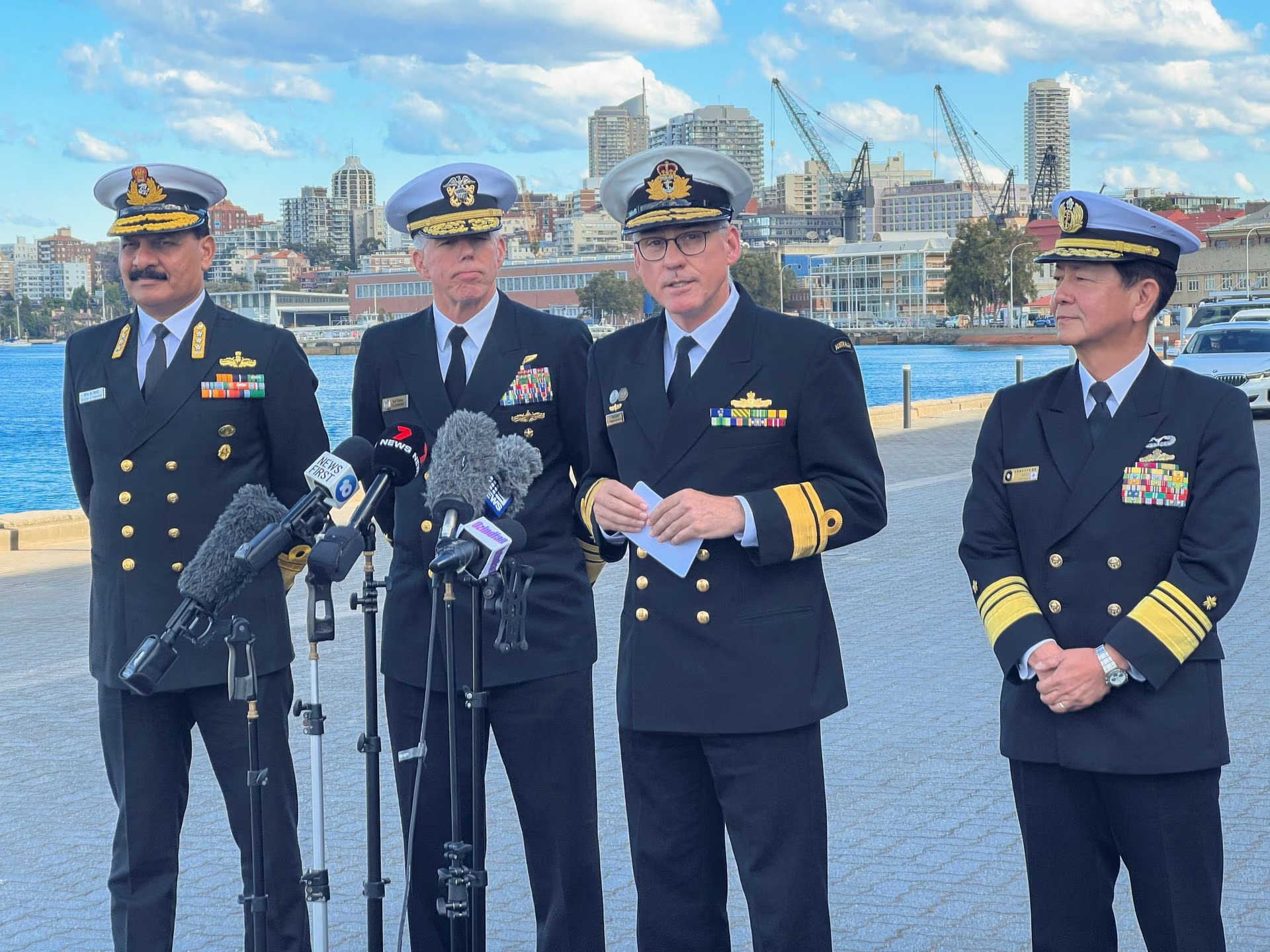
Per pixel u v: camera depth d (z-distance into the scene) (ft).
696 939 11.24
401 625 12.46
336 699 23.07
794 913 10.69
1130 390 10.17
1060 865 10.21
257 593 12.34
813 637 10.89
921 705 21.83
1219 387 10.00
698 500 10.46
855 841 16.21
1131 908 14.26
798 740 10.75
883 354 356.18
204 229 12.67
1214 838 9.96
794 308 577.84
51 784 19.38
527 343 12.66
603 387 11.60
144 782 12.31
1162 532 9.90
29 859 16.63
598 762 19.63
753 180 11.00
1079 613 10.06
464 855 10.81
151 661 9.96
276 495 13.02
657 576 11.00
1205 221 472.03
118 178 12.63
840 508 10.62
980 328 431.84
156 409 12.49
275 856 12.47
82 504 13.44
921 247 587.27
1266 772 18.10
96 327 13.19
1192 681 9.82
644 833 11.21
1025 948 13.32
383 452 10.31
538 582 12.35
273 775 12.44
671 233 10.78
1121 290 10.01
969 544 10.70
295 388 12.85
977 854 15.71
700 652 10.78
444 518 10.14
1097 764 9.82
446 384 12.70
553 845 12.44
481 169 12.50
